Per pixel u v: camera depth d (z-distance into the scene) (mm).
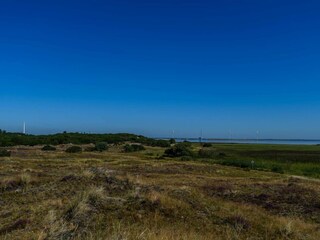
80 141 92062
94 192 12125
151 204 12234
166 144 99062
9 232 9422
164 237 8711
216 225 11734
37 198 13719
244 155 76062
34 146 79625
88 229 9516
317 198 21016
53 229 9047
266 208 18766
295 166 51500
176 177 30797
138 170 36156
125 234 8555
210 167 42344
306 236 11938
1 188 16516
